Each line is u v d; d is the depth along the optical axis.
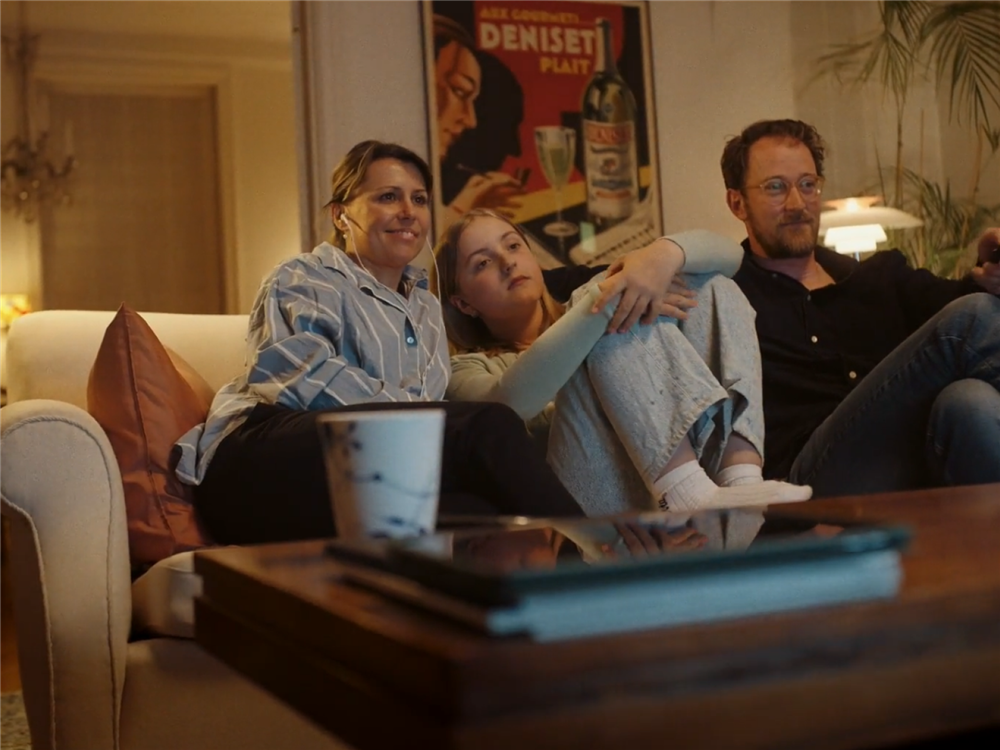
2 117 5.87
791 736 0.47
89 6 5.56
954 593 0.53
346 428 0.79
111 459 1.39
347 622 0.52
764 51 3.65
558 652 0.43
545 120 3.39
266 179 6.28
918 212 3.58
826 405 2.24
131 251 6.24
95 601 1.34
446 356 1.97
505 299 2.10
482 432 1.39
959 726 0.51
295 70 3.21
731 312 1.80
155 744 1.34
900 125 3.61
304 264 1.83
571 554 0.58
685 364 1.69
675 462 1.66
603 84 3.46
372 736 0.48
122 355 1.61
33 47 5.85
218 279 6.35
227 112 6.21
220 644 0.72
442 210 3.27
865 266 2.49
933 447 1.71
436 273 2.18
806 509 0.92
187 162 6.34
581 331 1.70
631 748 0.44
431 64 3.27
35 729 1.38
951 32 3.54
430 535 0.69
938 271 3.51
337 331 1.76
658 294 1.71
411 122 3.26
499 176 3.34
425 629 0.49
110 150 6.20
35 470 1.32
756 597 0.52
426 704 0.44
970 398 1.66
